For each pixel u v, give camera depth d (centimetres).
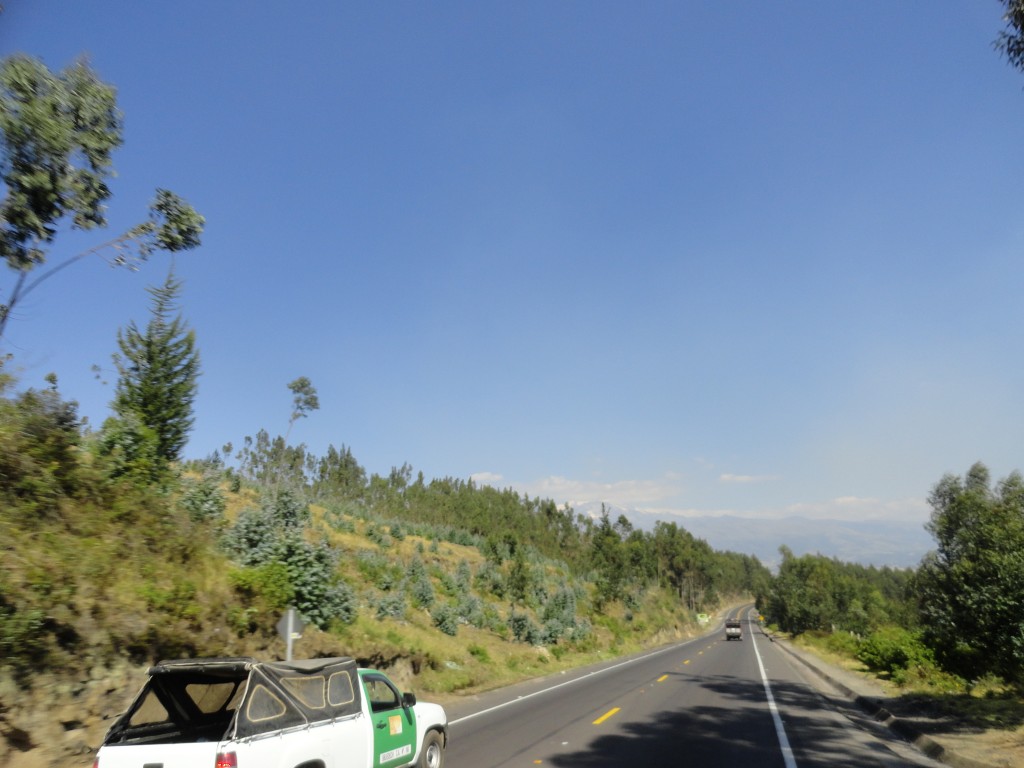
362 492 7312
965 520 1557
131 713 612
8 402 1188
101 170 1068
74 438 1311
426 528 6156
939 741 1154
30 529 1077
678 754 1100
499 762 1027
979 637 1491
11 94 1006
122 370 1828
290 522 2355
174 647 1154
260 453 4859
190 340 1891
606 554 8994
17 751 844
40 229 1017
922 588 1623
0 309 1052
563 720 1480
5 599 900
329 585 1761
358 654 1734
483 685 2292
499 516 9331
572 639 4188
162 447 1788
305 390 3381
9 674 871
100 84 1075
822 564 8700
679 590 12825
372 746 742
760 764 1039
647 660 3744
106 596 1080
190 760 555
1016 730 1226
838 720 1562
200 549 1435
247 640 1368
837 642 4747
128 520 1320
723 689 2178
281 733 614
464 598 3594
